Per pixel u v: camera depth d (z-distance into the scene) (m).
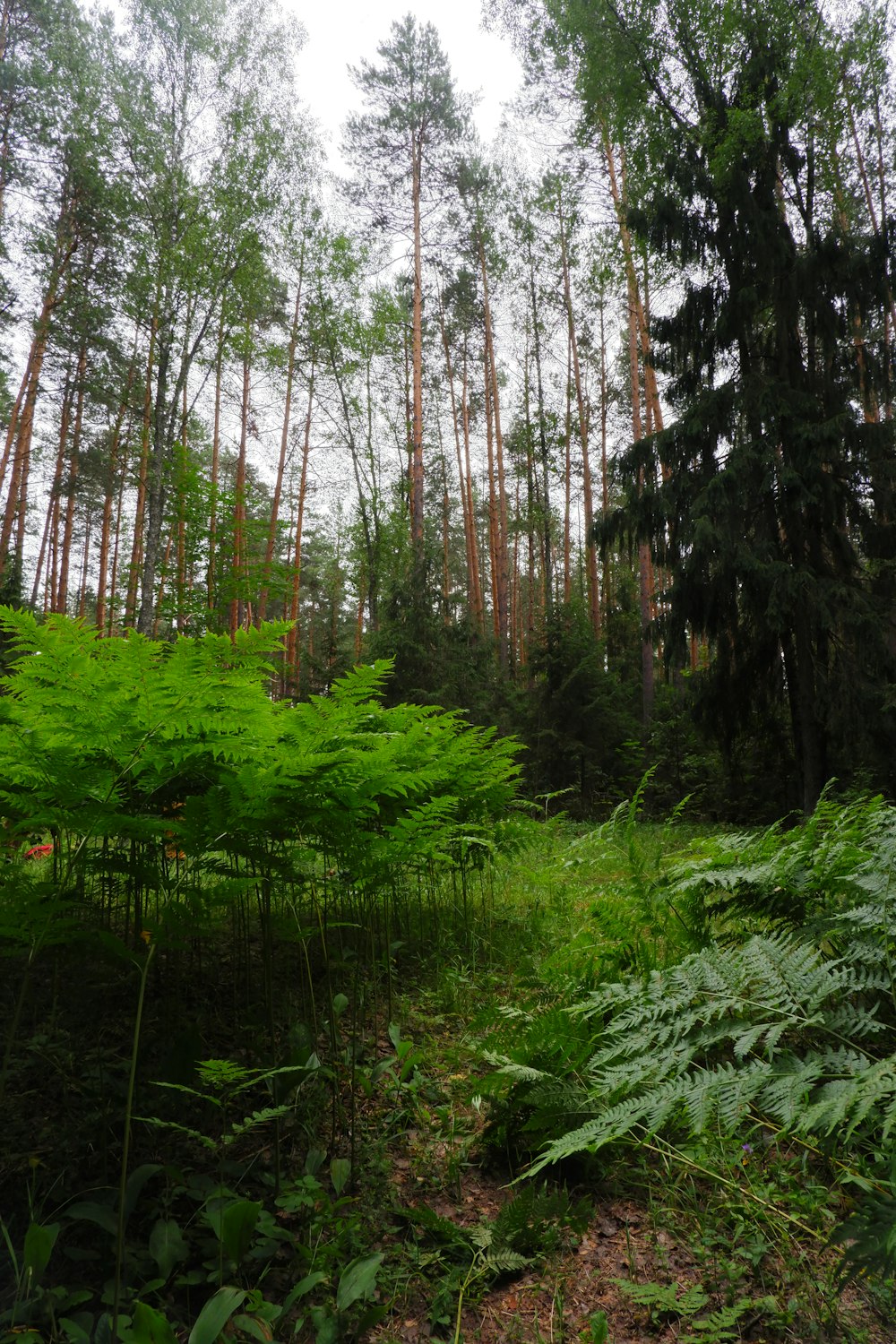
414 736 2.28
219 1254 1.45
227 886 1.76
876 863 1.93
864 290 10.61
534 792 13.67
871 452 10.19
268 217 12.17
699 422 11.01
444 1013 2.87
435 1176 1.86
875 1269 1.16
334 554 28.78
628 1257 1.55
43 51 13.30
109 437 22.30
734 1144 1.87
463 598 16.62
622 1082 1.54
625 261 14.66
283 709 2.33
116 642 2.06
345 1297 1.32
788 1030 1.85
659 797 12.73
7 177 13.81
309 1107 2.03
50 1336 1.25
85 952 2.32
